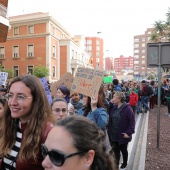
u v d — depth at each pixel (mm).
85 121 1421
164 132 8641
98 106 4297
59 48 41375
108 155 1533
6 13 14000
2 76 9234
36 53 37719
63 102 3490
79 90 4598
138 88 15555
